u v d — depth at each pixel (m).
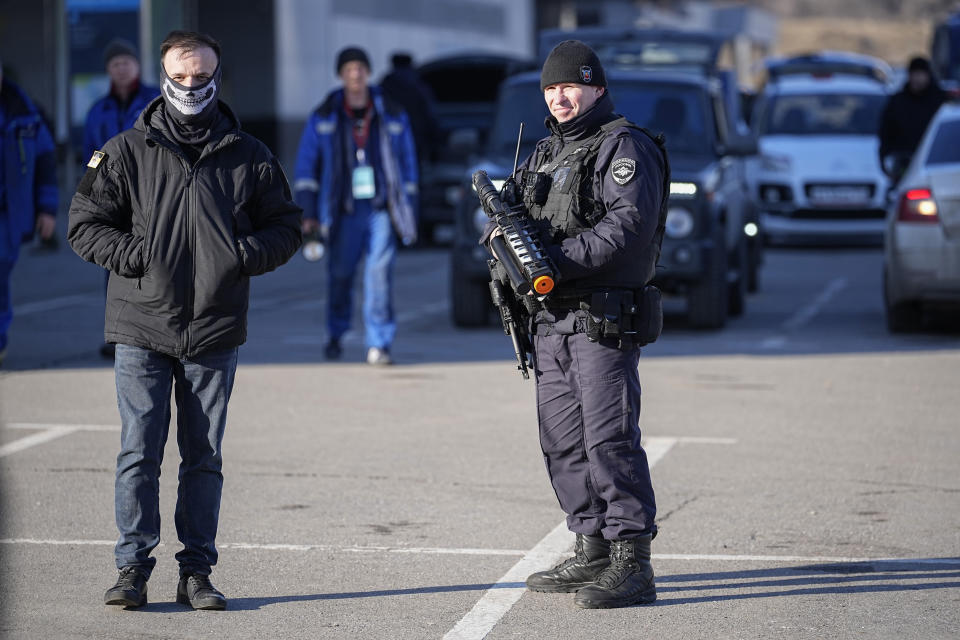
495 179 48.00
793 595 21.31
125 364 20.23
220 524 25.27
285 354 44.44
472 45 168.75
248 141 20.44
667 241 48.28
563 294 20.55
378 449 31.25
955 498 27.25
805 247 84.81
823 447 31.62
